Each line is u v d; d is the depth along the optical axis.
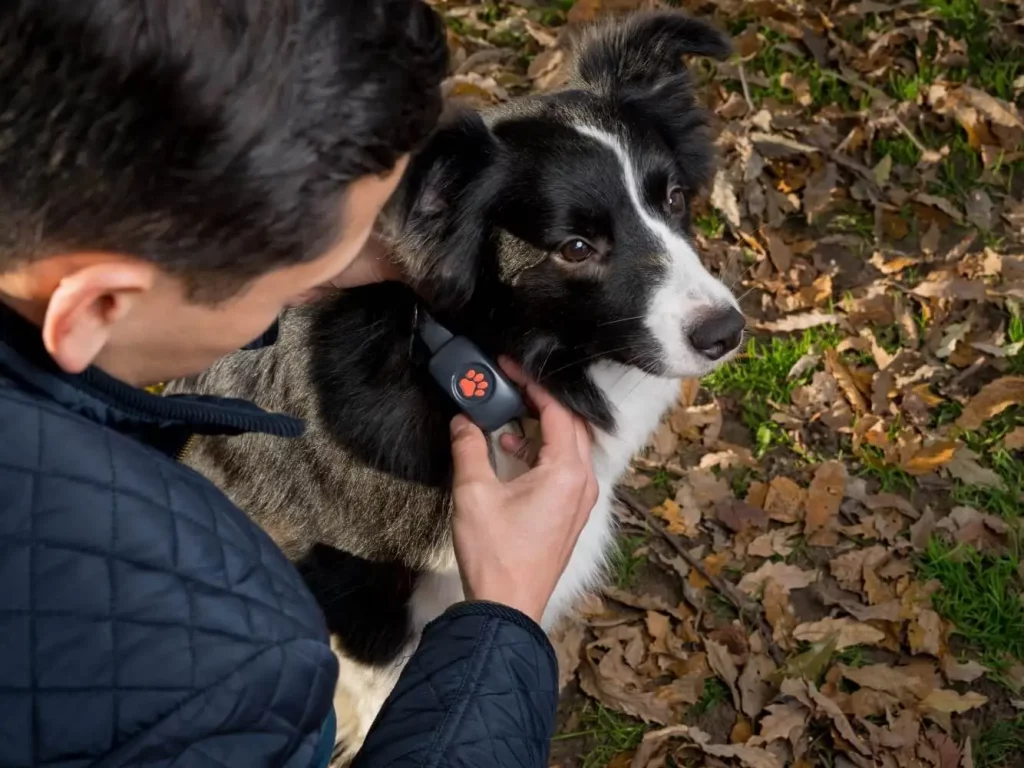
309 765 1.04
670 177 2.55
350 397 2.42
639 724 2.95
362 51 0.98
